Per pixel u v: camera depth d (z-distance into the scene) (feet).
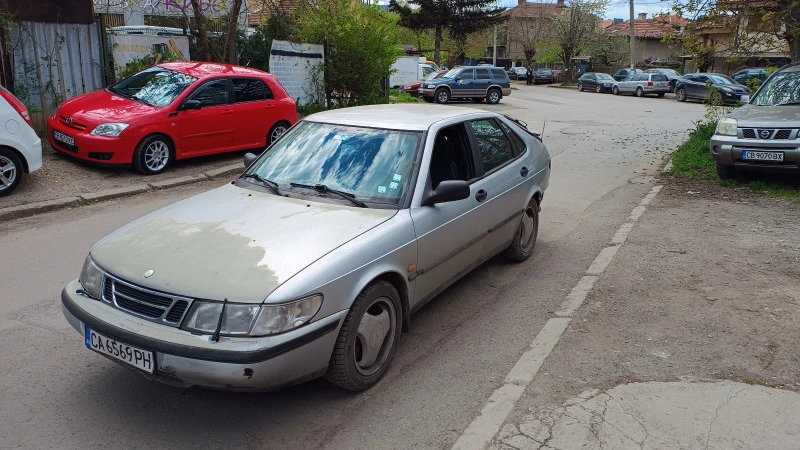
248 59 57.67
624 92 126.11
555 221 26.35
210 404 12.60
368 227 12.97
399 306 13.56
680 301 17.21
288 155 15.99
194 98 34.76
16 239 23.11
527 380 13.20
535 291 18.52
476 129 17.69
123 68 43.32
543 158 21.57
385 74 60.49
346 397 12.84
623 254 21.26
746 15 38.78
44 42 39.50
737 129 30.42
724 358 13.94
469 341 15.35
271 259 11.53
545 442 11.05
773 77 34.32
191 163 36.40
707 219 25.38
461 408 12.39
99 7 53.42
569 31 172.65
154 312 11.12
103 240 13.26
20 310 16.88
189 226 13.03
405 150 15.05
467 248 16.34
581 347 14.67
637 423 11.55
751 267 19.69
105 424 11.84
